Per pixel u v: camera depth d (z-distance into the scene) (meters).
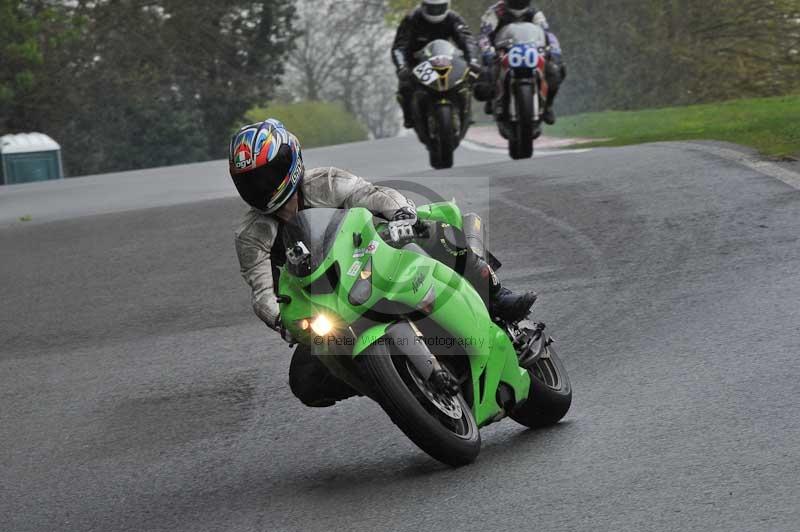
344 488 19.41
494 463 19.55
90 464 23.17
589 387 23.75
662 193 42.56
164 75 180.75
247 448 22.84
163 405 26.80
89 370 31.06
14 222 61.50
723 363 23.73
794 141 49.69
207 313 35.66
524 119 57.69
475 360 19.83
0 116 161.25
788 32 126.06
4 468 23.69
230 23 189.00
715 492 16.58
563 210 42.16
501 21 60.81
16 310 39.44
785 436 18.70
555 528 16.02
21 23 154.00
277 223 19.83
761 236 34.75
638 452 18.94
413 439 18.55
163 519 19.30
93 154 170.00
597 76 130.00
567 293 31.78
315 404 21.06
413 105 58.16
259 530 17.89
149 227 51.22
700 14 127.25
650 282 31.67
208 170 89.81
